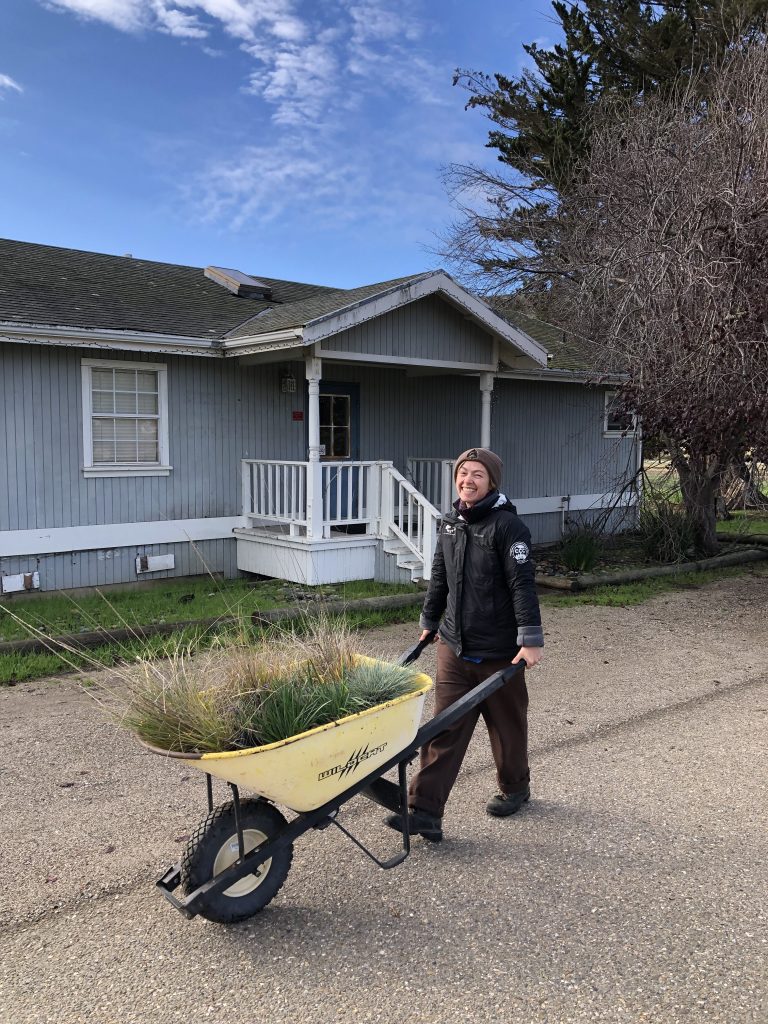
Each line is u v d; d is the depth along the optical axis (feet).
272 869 9.90
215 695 9.57
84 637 21.91
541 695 19.06
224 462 33.86
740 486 47.32
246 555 34.04
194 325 32.32
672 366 27.61
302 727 9.43
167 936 9.58
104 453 30.58
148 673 9.86
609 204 39.47
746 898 10.32
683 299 27.53
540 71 69.92
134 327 29.55
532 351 35.78
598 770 14.55
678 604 30.07
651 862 11.25
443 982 8.74
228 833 9.52
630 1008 8.30
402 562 32.19
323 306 32.12
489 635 11.68
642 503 42.68
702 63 55.36
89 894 10.45
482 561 11.54
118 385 30.71
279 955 9.21
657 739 16.14
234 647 11.25
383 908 10.17
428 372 38.78
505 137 71.31
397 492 39.06
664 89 60.29
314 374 30.17
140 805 13.10
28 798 13.38
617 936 9.52
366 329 31.55
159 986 8.68
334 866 11.23
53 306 29.48
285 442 35.65
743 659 22.33
